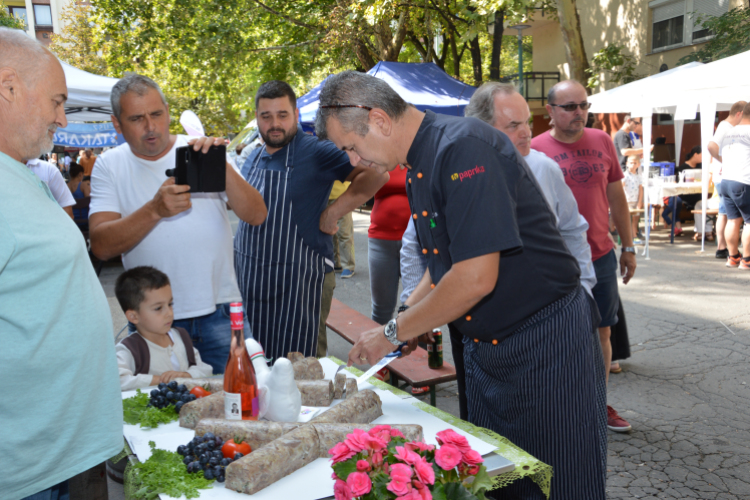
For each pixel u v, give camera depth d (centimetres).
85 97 671
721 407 397
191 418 177
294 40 1591
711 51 1350
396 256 434
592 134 372
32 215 144
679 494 300
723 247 860
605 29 1884
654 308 629
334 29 1234
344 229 839
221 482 144
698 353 497
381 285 439
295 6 1491
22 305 143
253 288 325
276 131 314
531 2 1084
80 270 155
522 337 197
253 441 158
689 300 654
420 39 1712
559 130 362
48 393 149
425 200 189
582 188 358
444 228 188
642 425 376
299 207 318
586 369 198
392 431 142
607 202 370
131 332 282
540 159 278
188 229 278
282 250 319
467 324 204
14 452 146
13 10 4047
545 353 195
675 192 955
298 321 327
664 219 1070
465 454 133
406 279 295
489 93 275
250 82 2061
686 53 1623
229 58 1490
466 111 287
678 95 828
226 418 173
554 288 195
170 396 189
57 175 461
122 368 242
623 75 1634
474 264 173
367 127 183
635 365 477
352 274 857
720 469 322
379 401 181
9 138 150
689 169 1071
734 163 774
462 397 245
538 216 191
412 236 293
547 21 2008
